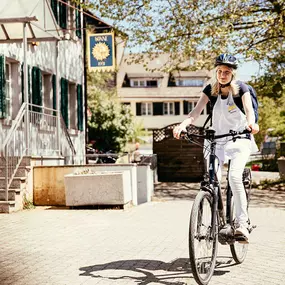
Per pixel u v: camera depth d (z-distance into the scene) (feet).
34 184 42.70
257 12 58.80
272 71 69.15
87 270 19.51
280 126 116.37
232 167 17.94
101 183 39.96
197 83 227.61
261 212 39.24
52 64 62.23
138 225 31.53
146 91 225.76
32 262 21.07
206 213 16.97
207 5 58.59
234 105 18.11
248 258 21.68
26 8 44.65
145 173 46.37
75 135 70.79
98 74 148.56
